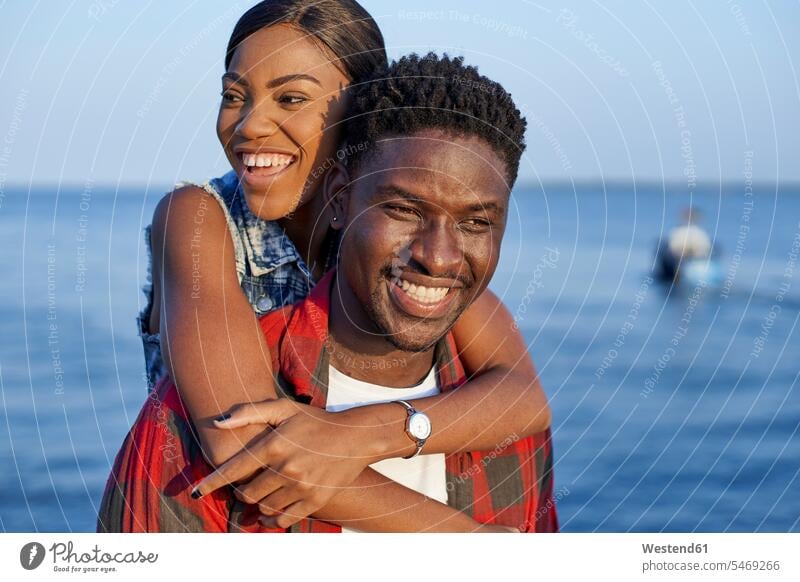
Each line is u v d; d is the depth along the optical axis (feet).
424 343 5.57
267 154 6.33
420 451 5.95
